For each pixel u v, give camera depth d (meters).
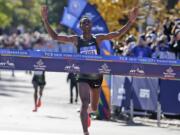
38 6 151.25
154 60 21.36
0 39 72.88
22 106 35.47
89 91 20.48
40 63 20.83
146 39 34.59
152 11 42.69
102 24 33.72
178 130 27.12
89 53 21.22
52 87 55.12
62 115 31.70
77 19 34.25
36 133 23.69
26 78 66.69
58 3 137.50
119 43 35.00
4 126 25.70
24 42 79.94
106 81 30.98
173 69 21.45
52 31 21.03
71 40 21.31
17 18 144.12
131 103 31.05
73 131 24.88
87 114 20.03
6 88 50.91
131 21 21.34
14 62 20.78
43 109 34.53
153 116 30.98
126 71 21.20
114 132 25.44
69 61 20.84
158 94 29.58
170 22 33.47
